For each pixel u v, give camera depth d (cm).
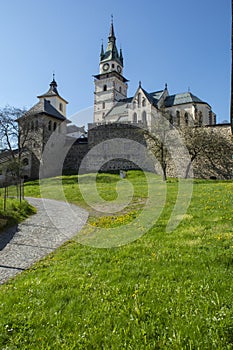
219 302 360
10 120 3625
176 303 377
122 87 7294
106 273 515
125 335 320
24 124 3903
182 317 341
